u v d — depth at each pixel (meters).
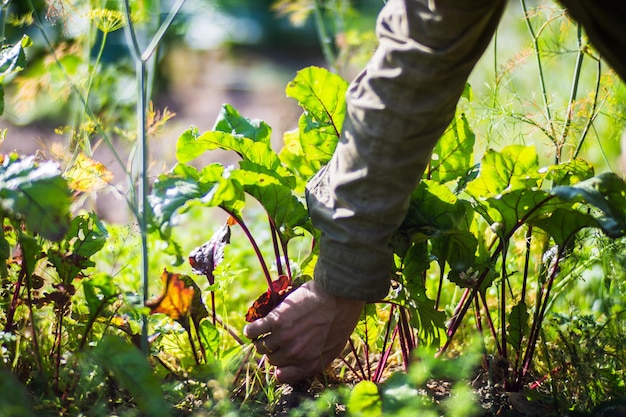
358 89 1.63
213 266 2.02
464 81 1.58
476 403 1.95
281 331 1.80
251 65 8.30
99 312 1.81
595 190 1.72
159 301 1.77
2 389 1.37
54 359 1.95
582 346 2.13
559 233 1.93
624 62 1.57
